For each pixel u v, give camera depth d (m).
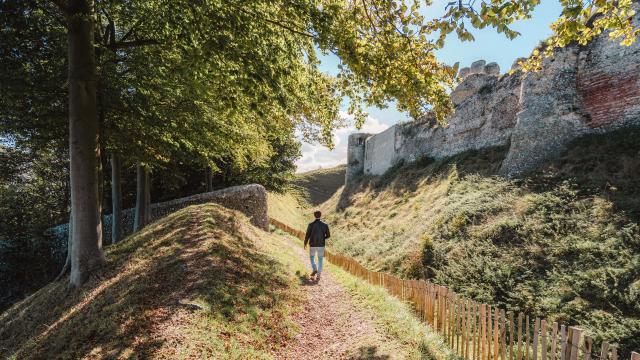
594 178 13.52
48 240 17.41
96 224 9.16
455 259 14.45
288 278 9.75
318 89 8.14
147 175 17.59
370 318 7.44
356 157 54.81
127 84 10.55
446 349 6.23
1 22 8.36
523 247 12.62
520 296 10.59
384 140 44.06
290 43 7.68
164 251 9.85
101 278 8.76
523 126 18.56
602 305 8.95
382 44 5.79
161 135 12.46
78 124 8.65
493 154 22.75
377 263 19.33
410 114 6.54
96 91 9.46
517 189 16.19
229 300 6.73
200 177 26.23
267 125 12.74
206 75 7.12
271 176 28.58
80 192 8.87
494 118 24.45
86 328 6.13
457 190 21.12
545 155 17.17
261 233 15.93
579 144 15.95
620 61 15.55
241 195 20.33
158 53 10.26
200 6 6.24
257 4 6.86
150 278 7.77
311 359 5.77
